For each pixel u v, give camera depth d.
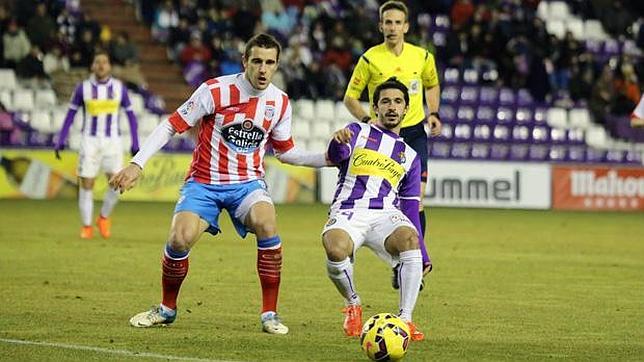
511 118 90.88
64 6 86.94
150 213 66.81
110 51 83.88
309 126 85.62
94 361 22.00
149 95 85.06
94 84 50.22
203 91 26.31
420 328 27.41
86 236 50.25
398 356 22.55
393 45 34.00
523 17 94.44
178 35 88.06
